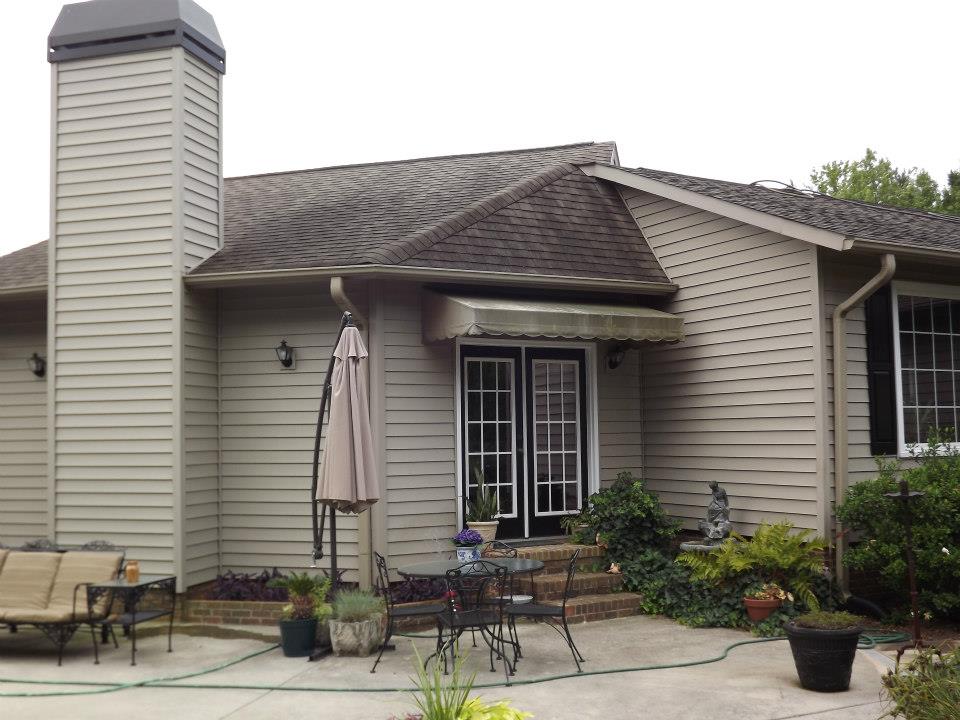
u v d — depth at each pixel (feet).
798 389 34.55
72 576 30.76
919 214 45.68
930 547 30.27
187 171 36.32
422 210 40.96
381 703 23.54
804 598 32.12
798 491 34.47
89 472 35.70
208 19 38.58
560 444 39.99
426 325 36.11
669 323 37.81
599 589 35.68
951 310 38.50
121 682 26.09
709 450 38.55
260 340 37.09
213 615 34.04
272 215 44.09
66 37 37.01
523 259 37.91
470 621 26.20
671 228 40.98
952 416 38.04
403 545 35.29
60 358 36.45
